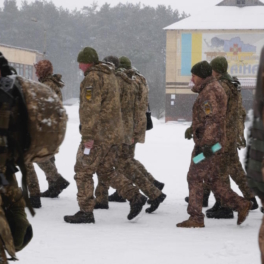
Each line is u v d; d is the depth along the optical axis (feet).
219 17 288.92
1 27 472.44
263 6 296.51
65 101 455.63
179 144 93.97
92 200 30.45
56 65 474.90
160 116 346.33
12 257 14.28
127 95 35.06
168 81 285.64
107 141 29.96
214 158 29.32
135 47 438.40
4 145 13.61
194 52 283.18
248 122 12.47
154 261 21.63
